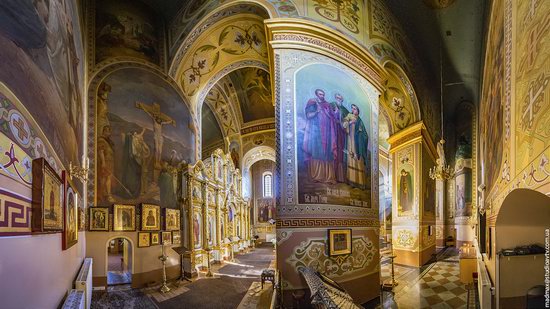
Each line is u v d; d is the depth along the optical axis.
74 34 7.38
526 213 4.94
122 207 10.69
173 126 12.89
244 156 25.53
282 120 8.75
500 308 5.40
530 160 2.80
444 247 22.72
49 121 4.39
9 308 2.59
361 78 10.64
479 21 12.61
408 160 15.41
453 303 8.73
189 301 8.95
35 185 3.39
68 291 5.72
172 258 12.24
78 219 7.89
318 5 9.93
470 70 16.19
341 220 9.06
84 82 9.68
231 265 15.77
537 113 2.54
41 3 4.11
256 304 8.55
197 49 12.81
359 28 11.05
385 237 24.73
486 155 8.23
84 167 7.70
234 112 24.50
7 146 2.71
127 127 11.22
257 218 32.81
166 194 12.33
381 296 9.73
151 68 12.25
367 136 10.66
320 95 9.39
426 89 16.86
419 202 14.84
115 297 9.44
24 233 3.05
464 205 22.23
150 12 12.76
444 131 22.91
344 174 9.55
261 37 11.98
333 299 5.47
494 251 5.67
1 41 2.85
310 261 8.29
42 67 4.13
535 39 2.61
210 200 15.82
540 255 5.41
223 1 10.36
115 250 23.34
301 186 8.57
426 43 14.84
